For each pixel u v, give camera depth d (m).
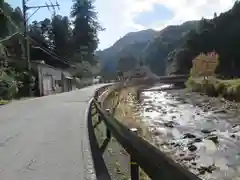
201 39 99.88
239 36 88.75
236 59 86.50
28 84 33.34
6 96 26.75
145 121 21.03
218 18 102.94
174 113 27.02
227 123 20.84
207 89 47.00
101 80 95.62
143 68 116.81
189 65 100.25
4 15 37.81
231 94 35.91
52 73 43.81
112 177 5.03
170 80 79.50
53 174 5.12
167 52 148.62
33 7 32.94
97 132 9.32
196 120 22.42
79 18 83.50
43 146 7.29
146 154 3.95
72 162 5.85
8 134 9.08
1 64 30.91
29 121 12.01
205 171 9.91
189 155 11.91
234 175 9.48
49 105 19.91
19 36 42.56
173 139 15.06
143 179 5.23
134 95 46.31
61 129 9.79
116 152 6.76
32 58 63.19
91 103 19.89
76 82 62.06
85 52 81.19
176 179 2.91
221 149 13.05
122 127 5.80
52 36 75.88
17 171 5.32
